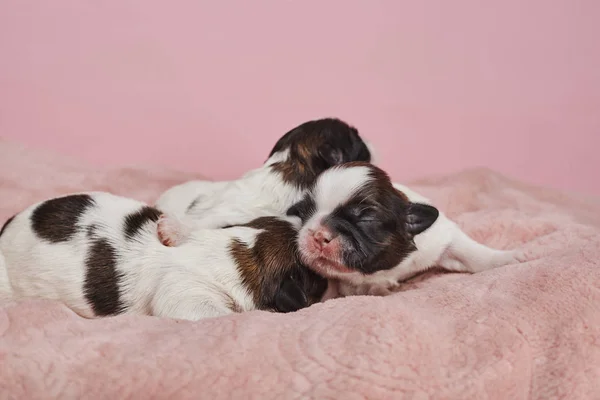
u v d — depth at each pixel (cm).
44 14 50
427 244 35
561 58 54
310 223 32
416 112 54
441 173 54
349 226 32
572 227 38
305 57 53
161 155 52
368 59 53
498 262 36
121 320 28
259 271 32
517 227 40
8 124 50
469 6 53
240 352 25
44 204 33
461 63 54
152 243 32
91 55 51
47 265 31
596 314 28
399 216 33
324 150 37
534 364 27
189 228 33
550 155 54
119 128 52
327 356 25
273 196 37
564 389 26
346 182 33
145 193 45
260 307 32
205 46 52
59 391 24
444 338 27
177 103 52
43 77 50
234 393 24
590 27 53
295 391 24
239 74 52
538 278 30
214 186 40
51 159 47
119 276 31
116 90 51
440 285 31
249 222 34
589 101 54
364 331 26
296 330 26
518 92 54
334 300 28
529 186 49
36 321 27
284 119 53
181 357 25
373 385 24
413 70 54
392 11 53
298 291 32
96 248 32
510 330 27
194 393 24
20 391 24
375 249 32
